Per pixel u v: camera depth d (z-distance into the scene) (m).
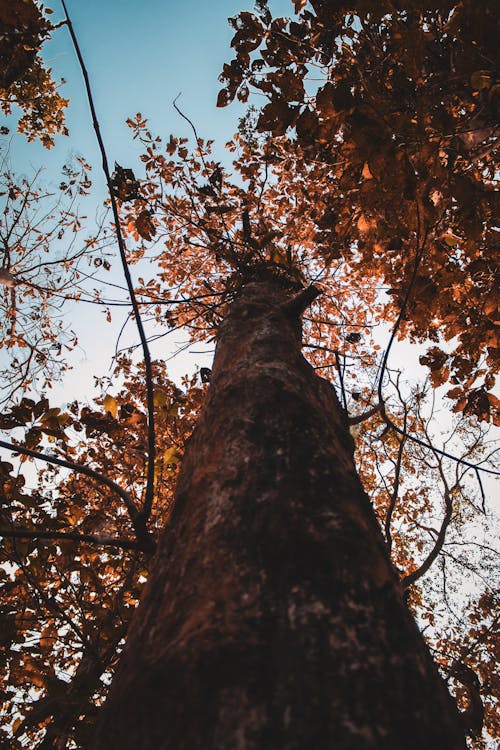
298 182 4.22
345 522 0.93
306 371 1.67
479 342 3.08
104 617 2.82
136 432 3.13
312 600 0.77
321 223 3.46
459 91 2.34
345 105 1.99
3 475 2.49
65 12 1.85
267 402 1.32
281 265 3.18
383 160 2.03
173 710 0.67
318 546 0.87
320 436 1.21
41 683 2.67
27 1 2.88
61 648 3.86
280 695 0.64
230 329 1.99
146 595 1.04
